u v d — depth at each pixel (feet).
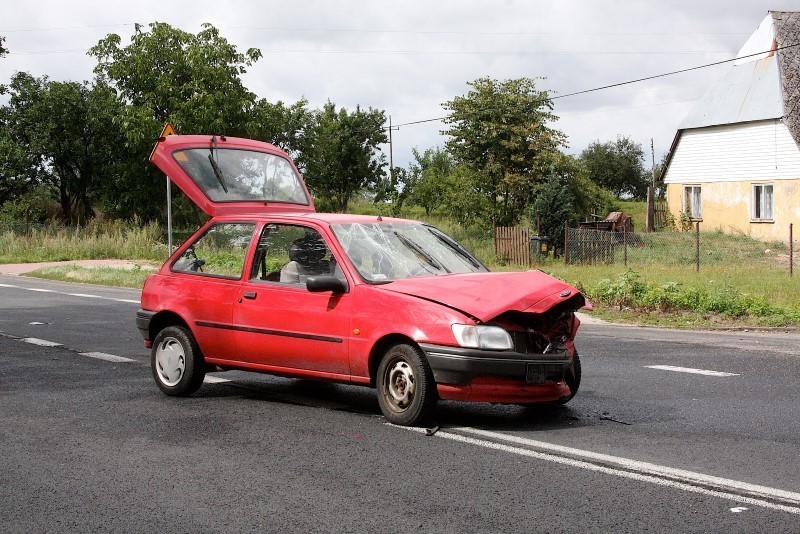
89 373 31.73
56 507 16.52
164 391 27.53
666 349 38.37
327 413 24.73
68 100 148.05
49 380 30.27
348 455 20.06
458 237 118.52
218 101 128.06
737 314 51.78
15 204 153.79
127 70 129.39
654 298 54.54
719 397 27.12
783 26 124.06
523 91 126.41
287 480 18.11
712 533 14.80
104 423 23.54
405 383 22.75
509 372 21.76
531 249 102.06
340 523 15.44
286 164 33.42
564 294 22.90
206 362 26.89
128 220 144.46
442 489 17.39
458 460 19.57
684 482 17.78
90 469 19.06
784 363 34.30
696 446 20.79
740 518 15.56
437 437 21.75
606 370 32.45
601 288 57.77
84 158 151.02
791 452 20.22
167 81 128.16
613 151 245.65
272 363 25.36
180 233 137.80
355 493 17.19
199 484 17.90
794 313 50.39
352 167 182.29
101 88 152.76
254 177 32.30
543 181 123.24
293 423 23.44
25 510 16.37
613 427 22.89
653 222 131.95
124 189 144.97
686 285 61.67
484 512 15.96
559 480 17.98
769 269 82.43
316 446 20.93
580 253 96.07
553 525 15.24
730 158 123.75
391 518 15.67
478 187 126.00
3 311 53.01
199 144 31.42
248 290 25.80
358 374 23.56
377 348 23.22
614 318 51.29
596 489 17.34
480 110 124.36
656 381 30.04
